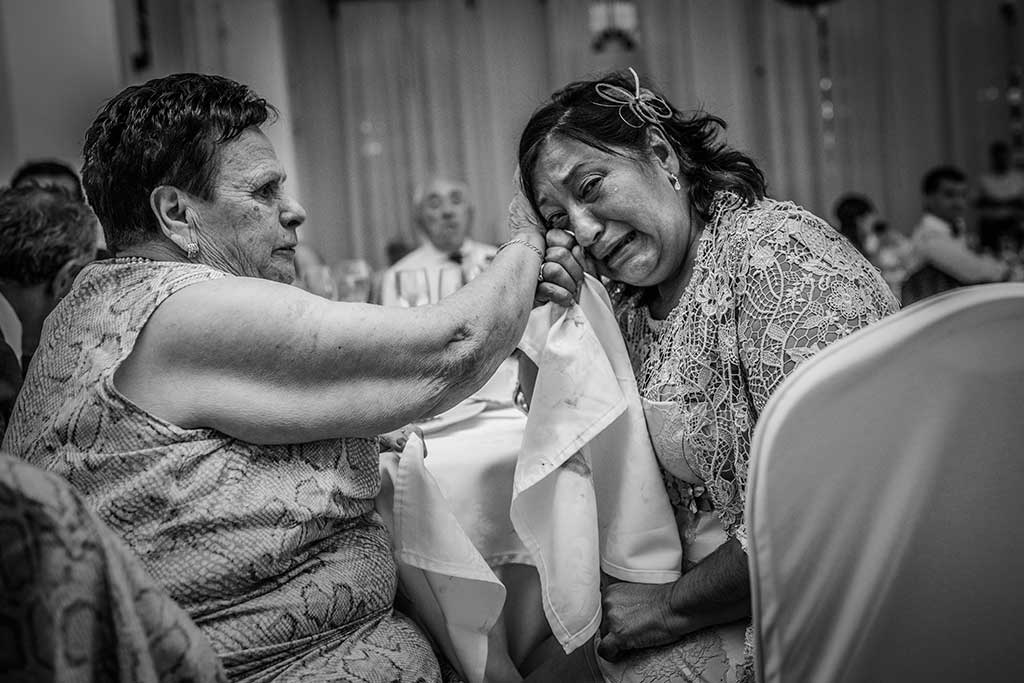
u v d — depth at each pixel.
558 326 1.58
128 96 1.39
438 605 1.53
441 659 1.60
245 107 1.41
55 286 2.03
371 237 11.07
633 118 1.57
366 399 1.30
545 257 1.61
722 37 11.15
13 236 1.99
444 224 5.19
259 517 1.26
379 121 11.07
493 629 1.61
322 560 1.33
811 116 11.27
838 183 11.30
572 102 1.60
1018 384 0.97
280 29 9.65
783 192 11.27
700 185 1.62
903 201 11.34
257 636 1.25
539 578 1.67
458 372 1.38
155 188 1.37
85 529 0.90
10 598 0.88
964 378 0.96
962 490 0.98
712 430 1.52
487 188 11.09
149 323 1.27
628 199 1.55
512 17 11.06
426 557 1.48
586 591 1.53
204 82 1.41
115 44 5.24
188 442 1.25
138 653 0.90
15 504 0.88
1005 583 1.00
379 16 11.05
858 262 1.47
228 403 1.26
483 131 11.10
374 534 1.42
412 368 1.33
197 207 1.38
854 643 1.00
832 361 0.95
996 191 9.82
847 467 0.96
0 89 4.90
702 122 1.67
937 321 0.95
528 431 1.56
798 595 0.98
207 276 1.30
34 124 4.97
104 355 1.27
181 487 1.24
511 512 1.56
